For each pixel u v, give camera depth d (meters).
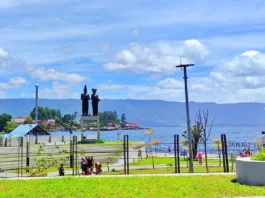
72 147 35.56
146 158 45.50
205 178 19.52
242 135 115.31
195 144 44.22
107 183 17.81
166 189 16.09
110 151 43.41
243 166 17.44
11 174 30.00
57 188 16.45
